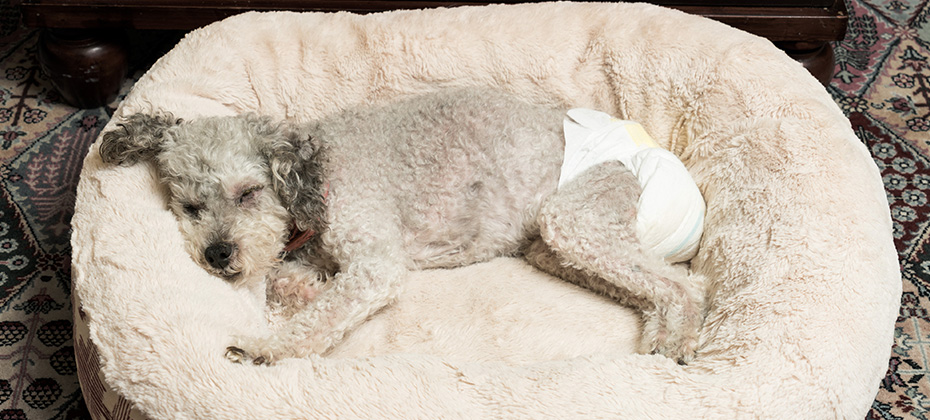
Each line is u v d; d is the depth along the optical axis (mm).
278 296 1070
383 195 1042
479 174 1050
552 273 1096
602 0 1320
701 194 1120
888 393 1079
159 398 895
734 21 1303
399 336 1036
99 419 966
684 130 1188
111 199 1022
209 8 1320
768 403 896
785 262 981
